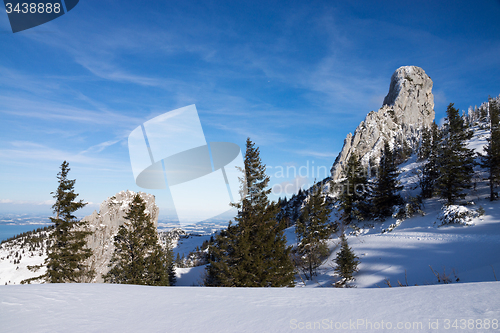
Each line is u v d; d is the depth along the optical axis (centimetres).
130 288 521
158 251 2680
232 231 2198
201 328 264
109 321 300
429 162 4719
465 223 2978
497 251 2084
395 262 2631
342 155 9425
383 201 4447
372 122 10012
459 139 3934
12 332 260
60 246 2259
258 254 2072
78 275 2245
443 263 2212
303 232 4112
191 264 5903
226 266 2084
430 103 12462
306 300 372
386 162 5141
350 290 442
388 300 321
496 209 3127
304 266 3491
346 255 2736
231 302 384
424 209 4009
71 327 277
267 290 490
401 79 12394
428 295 317
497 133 3600
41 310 349
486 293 297
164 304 384
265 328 251
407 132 10138
